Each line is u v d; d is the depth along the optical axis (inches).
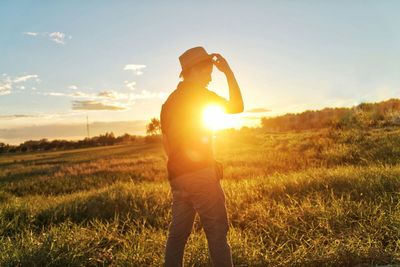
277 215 221.0
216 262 132.9
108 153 2086.6
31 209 284.0
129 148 2554.1
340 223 199.8
